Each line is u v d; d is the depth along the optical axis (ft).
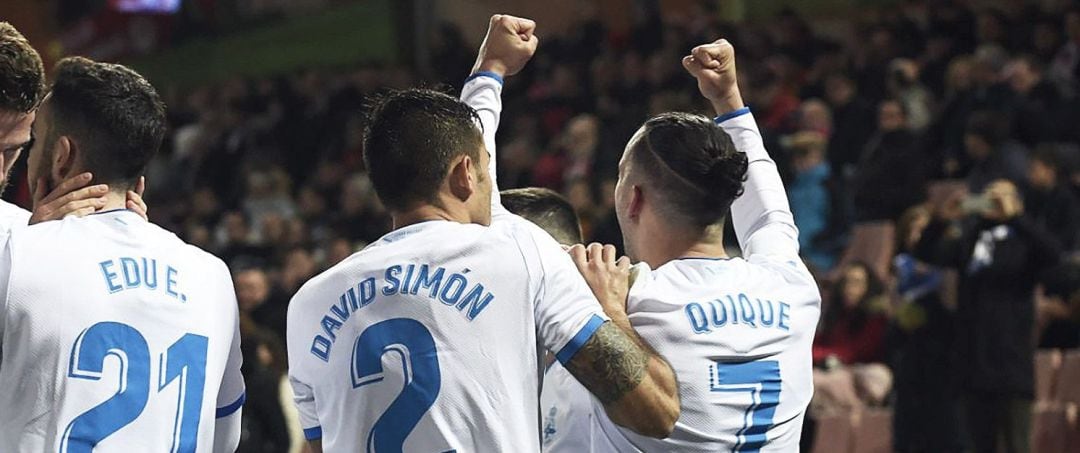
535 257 12.63
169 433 12.56
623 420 12.59
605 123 59.62
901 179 49.29
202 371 12.83
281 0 94.94
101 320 12.35
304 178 72.33
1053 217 42.75
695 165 13.64
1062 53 53.36
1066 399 41.42
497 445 12.25
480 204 13.01
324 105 73.67
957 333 37.65
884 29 59.72
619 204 14.28
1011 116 49.16
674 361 13.42
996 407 37.60
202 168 73.87
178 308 12.75
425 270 12.44
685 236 13.93
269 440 31.58
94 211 12.78
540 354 12.79
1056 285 42.29
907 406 38.11
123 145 12.87
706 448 13.51
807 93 57.98
